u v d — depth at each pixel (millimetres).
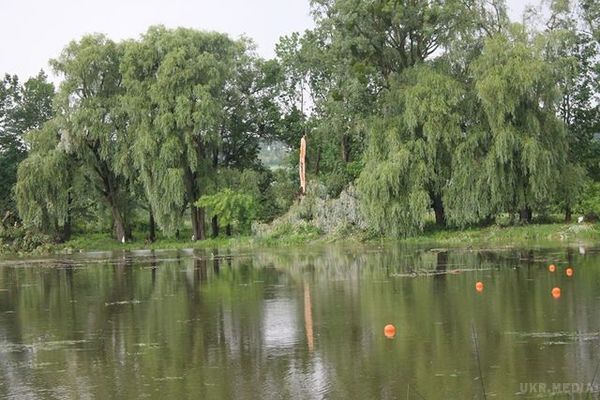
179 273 32156
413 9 47844
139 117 52188
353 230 49375
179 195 51281
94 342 17484
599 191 47094
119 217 58281
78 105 53844
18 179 53344
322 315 19781
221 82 54844
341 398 12352
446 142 43562
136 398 12766
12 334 18859
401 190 44656
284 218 53406
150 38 54531
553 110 43500
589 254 32594
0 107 66688
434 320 18422
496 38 43219
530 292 22141
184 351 16172
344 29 49250
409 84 47031
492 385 12695
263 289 25547
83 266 38031
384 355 15070
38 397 12984
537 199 42781
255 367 14547
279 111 64812
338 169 60344
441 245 41750
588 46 52125
